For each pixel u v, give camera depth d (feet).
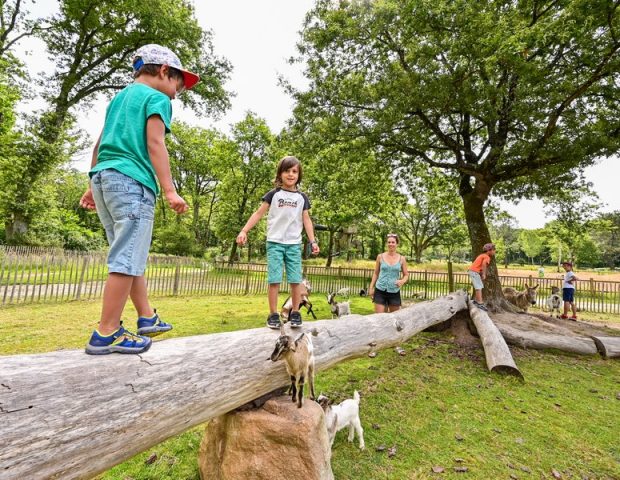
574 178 34.40
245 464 7.67
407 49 31.12
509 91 28.60
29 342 19.25
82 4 56.59
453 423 12.32
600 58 24.34
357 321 13.48
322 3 34.50
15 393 4.30
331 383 15.58
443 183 47.44
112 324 5.77
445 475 9.33
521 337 23.54
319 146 35.45
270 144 90.84
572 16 18.45
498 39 21.34
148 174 5.96
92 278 35.40
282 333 8.02
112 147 5.75
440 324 26.14
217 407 6.97
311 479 7.27
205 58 68.13
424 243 131.34
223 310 32.53
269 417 7.80
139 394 5.53
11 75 56.13
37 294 33.71
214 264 48.03
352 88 32.35
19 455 4.06
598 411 13.82
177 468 9.42
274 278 9.60
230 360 7.35
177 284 42.55
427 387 15.66
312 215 87.10
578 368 19.77
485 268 26.86
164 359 6.28
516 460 10.20
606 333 27.12
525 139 30.86
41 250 49.70
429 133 34.91
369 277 54.70
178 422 6.20
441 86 26.63
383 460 9.94
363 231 104.32
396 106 28.55
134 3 55.06
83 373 5.08
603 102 29.89
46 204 70.38
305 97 35.45
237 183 93.35
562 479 9.41
